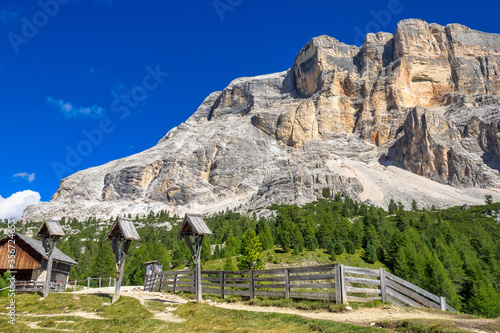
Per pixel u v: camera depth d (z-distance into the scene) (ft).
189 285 90.94
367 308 54.49
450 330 39.32
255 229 386.11
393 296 60.23
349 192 611.06
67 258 160.86
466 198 584.40
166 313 67.31
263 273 71.05
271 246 304.09
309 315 52.90
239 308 64.49
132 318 64.23
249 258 200.64
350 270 57.11
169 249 377.30
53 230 95.55
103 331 58.49
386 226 352.08
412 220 373.61
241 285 75.31
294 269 64.75
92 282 243.81
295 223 346.54
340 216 417.90
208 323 56.39
